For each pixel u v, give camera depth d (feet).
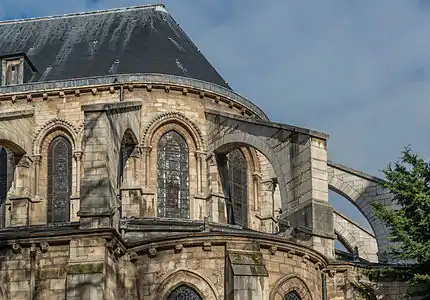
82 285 101.09
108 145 110.93
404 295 124.36
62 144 144.46
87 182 108.06
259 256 107.04
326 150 126.52
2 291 105.50
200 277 107.24
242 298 102.17
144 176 139.44
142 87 143.74
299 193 125.80
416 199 119.65
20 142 139.44
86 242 103.76
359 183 148.87
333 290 122.52
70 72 152.97
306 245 117.08
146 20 166.30
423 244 117.91
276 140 131.85
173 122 144.15
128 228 115.65
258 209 150.92
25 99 145.69
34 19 173.47
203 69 156.66
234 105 151.43
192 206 141.18
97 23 168.55
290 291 111.04
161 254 108.88
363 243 159.53
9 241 106.01
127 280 108.88
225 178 144.87
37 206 140.46
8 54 158.30
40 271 105.40
